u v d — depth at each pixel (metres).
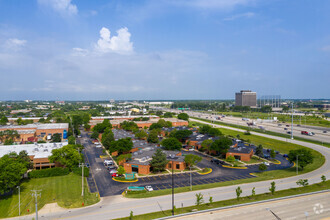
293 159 123.25
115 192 91.62
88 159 139.88
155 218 69.75
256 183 100.38
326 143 179.88
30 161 112.69
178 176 111.06
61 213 74.12
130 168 117.94
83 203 80.19
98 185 99.25
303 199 83.25
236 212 73.44
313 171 118.06
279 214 72.00
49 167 118.25
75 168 114.00
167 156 128.88
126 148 135.12
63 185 97.31
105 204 80.75
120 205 79.81
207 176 111.00
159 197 86.00
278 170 121.75
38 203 80.62
